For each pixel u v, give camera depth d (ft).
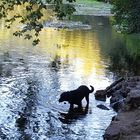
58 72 102.37
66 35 177.99
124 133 54.90
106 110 72.33
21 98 75.97
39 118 65.67
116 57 134.51
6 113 66.80
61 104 74.23
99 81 95.71
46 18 221.05
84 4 333.42
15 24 193.16
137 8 138.62
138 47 161.58
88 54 135.95
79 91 73.82
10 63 109.70
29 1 53.98
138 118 61.31
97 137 58.29
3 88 82.33
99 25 226.58
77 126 62.90
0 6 55.57
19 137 56.90
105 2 360.28
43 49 137.90
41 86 86.07
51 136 58.03
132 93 69.36
